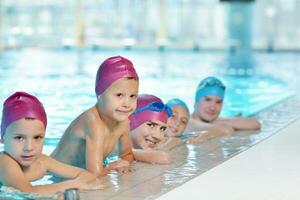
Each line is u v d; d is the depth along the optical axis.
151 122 5.02
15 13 22.89
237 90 10.82
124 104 4.25
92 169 4.23
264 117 6.97
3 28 22.50
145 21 23.02
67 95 9.60
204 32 22.80
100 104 4.31
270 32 22.25
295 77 12.98
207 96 6.17
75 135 4.39
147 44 21.56
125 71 4.23
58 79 12.10
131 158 4.71
